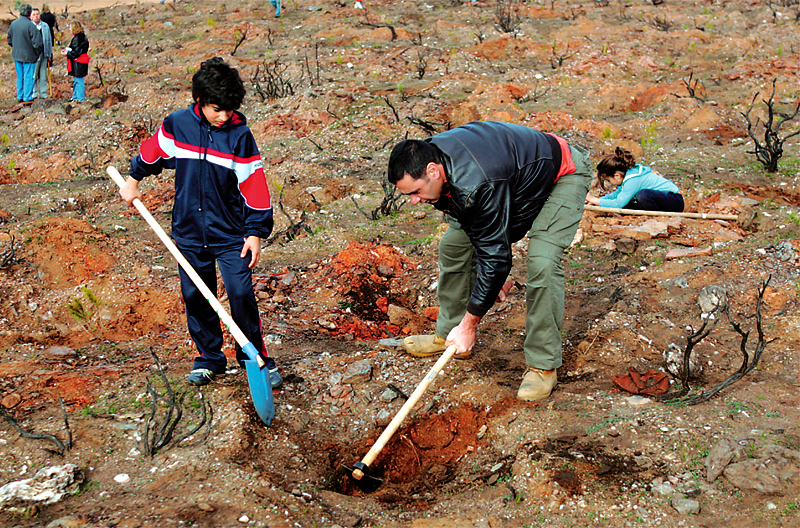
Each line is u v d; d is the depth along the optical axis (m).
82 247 5.99
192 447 3.44
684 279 5.27
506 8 17.80
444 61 13.56
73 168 9.34
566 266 6.08
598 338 4.60
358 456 3.73
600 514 2.96
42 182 8.99
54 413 3.67
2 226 6.91
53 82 13.30
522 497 3.14
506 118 10.35
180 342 4.79
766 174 8.33
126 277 5.73
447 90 11.74
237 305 3.80
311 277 6.01
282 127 10.31
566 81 12.46
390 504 3.30
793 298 4.85
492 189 3.28
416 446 3.82
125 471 3.25
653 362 4.39
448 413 3.99
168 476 3.21
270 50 15.39
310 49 14.95
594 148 9.38
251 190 3.73
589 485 3.13
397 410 4.01
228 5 20.94
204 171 3.64
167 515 2.88
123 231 7.03
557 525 2.93
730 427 3.46
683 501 2.96
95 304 5.31
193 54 15.55
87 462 3.29
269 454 3.50
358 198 8.02
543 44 14.60
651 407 3.72
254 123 10.84
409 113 10.62
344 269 6.00
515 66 13.58
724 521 2.87
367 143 9.79
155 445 3.42
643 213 6.62
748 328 4.61
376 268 6.13
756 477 3.03
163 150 3.67
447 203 3.40
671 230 6.54
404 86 12.10
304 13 19.56
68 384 3.98
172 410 3.67
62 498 3.01
